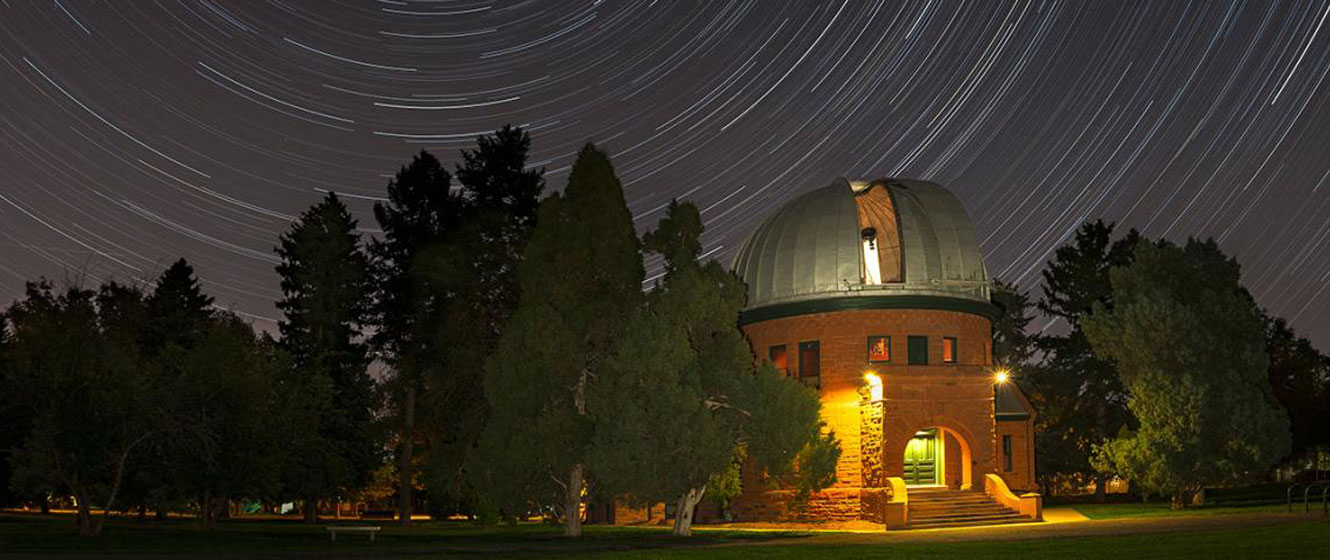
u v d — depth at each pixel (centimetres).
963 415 3800
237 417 3356
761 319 4050
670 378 2817
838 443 3119
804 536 2962
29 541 2761
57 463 3008
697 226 3247
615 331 3075
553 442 2902
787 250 4016
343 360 5394
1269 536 2334
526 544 2678
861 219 4262
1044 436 5994
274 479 3503
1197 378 3725
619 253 3134
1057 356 6381
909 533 3022
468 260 4641
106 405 3045
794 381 3081
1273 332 5438
